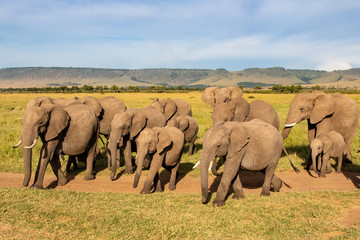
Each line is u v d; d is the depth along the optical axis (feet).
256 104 39.04
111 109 47.57
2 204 23.66
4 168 38.63
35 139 29.35
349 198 26.86
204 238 19.12
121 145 38.73
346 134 39.78
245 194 28.96
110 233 19.61
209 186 32.83
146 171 38.83
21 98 204.33
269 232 19.88
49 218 21.50
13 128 69.77
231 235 19.47
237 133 24.68
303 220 21.79
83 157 36.40
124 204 25.03
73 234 19.39
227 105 36.01
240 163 25.99
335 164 42.93
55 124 30.81
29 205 23.58
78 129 33.40
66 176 36.70
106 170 39.45
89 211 23.09
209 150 24.13
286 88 406.21
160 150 29.14
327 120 39.58
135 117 38.45
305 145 53.72
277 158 27.89
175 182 33.83
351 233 19.24
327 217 22.33
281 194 28.35
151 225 20.79
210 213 23.06
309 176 37.11
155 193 29.48
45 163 30.78
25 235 19.01
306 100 39.11
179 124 45.96
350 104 39.24
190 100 199.72
